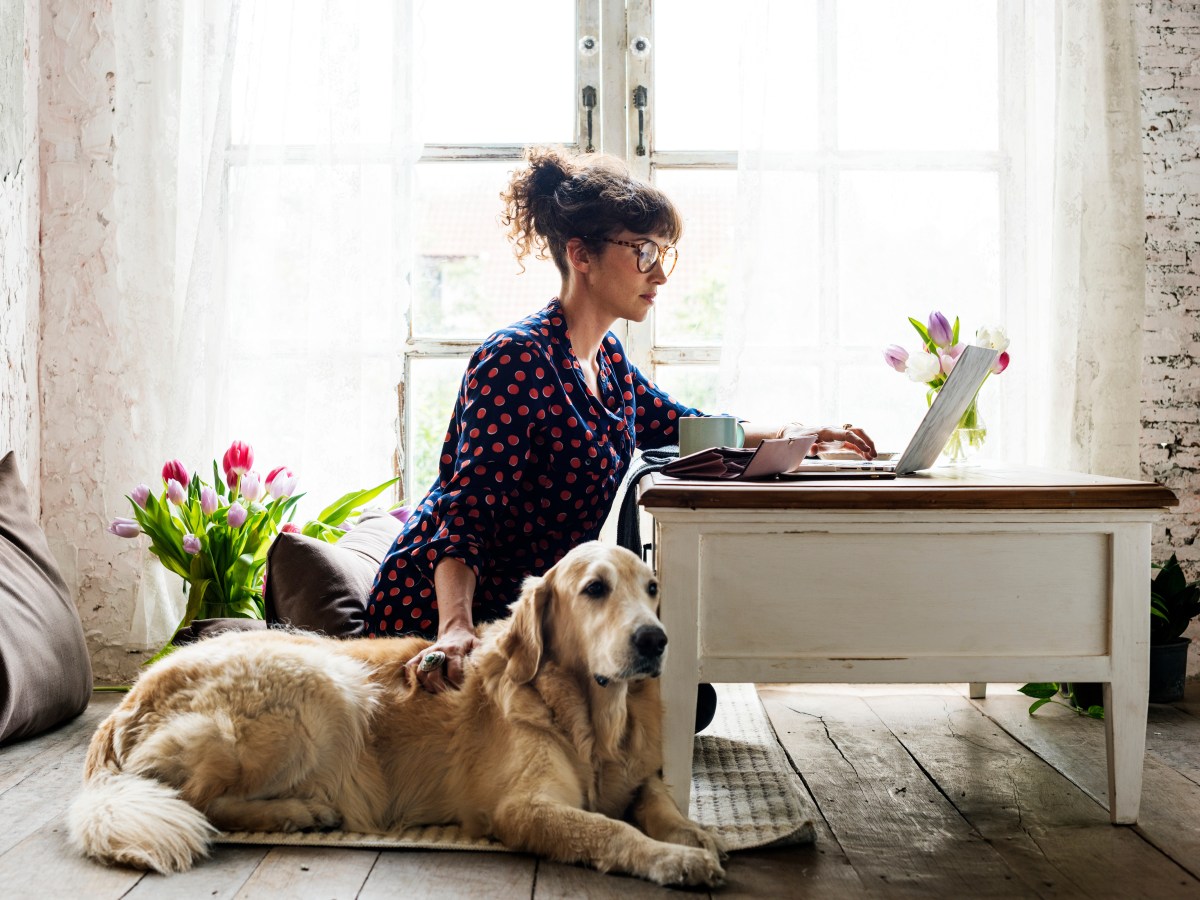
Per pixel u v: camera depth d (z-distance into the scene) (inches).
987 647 72.0
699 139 135.0
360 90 123.7
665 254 87.8
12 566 102.9
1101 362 123.8
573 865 65.3
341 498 118.3
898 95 127.3
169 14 124.1
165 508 110.6
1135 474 124.2
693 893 61.7
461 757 71.1
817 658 71.3
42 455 127.3
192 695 70.2
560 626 70.4
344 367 123.1
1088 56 123.4
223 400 124.3
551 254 89.2
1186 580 129.6
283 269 124.4
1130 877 65.6
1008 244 126.1
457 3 134.8
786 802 79.2
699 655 71.5
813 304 127.3
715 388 133.0
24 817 75.1
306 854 66.6
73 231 126.9
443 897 60.3
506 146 134.7
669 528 71.0
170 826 64.5
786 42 126.3
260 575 113.3
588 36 132.9
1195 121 129.7
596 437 84.3
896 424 128.2
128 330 124.4
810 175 126.4
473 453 79.4
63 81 126.6
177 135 124.9
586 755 69.2
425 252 136.4
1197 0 129.0
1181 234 129.7
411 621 82.9
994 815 77.9
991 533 71.7
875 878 65.2
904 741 100.1
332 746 71.1
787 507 69.9
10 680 93.6
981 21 127.0
